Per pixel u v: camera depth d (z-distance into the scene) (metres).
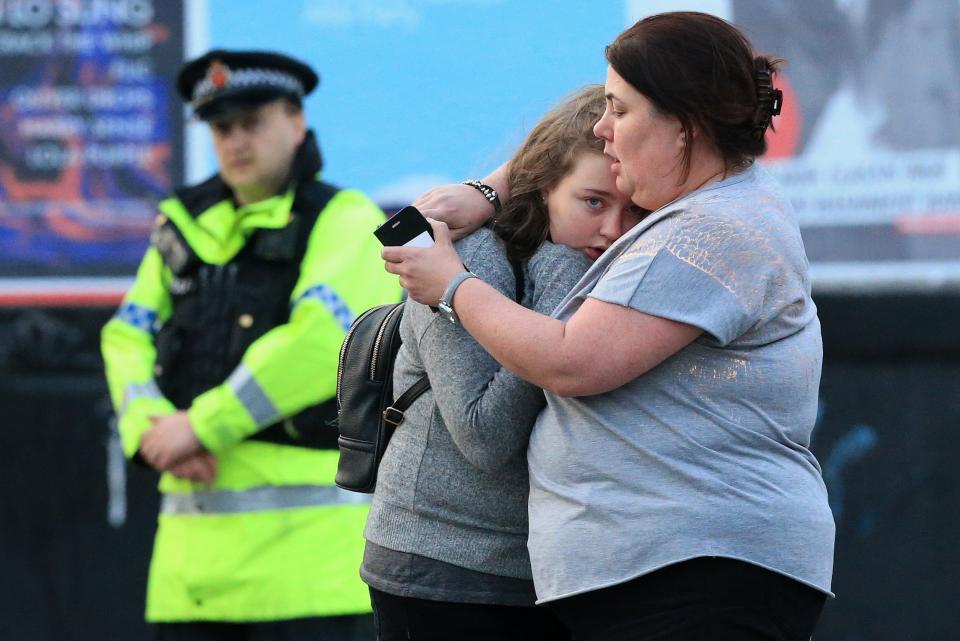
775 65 8.33
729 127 8.00
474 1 17.25
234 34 17.56
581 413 8.07
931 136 17.00
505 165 9.23
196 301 13.41
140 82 17.72
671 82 7.85
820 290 17.31
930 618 17.75
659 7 17.09
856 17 17.05
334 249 13.12
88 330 18.09
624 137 8.04
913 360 17.55
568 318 8.22
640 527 7.83
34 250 17.88
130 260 17.86
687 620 7.79
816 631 18.02
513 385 8.33
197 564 13.04
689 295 7.71
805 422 8.16
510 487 8.78
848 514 17.88
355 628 13.23
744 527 7.78
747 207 7.93
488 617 8.96
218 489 13.01
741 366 7.89
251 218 13.20
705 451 7.83
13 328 18.06
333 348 12.78
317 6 17.41
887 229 17.16
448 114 17.30
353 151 17.39
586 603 8.11
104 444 18.42
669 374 7.92
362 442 9.26
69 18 17.72
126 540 18.53
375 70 17.36
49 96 17.78
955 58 16.94
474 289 8.18
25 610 18.53
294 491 12.98
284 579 12.88
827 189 17.20
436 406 8.89
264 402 12.70
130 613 18.53
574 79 17.17
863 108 17.08
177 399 13.45
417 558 8.91
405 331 9.05
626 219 8.63
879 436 17.73
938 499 17.70
